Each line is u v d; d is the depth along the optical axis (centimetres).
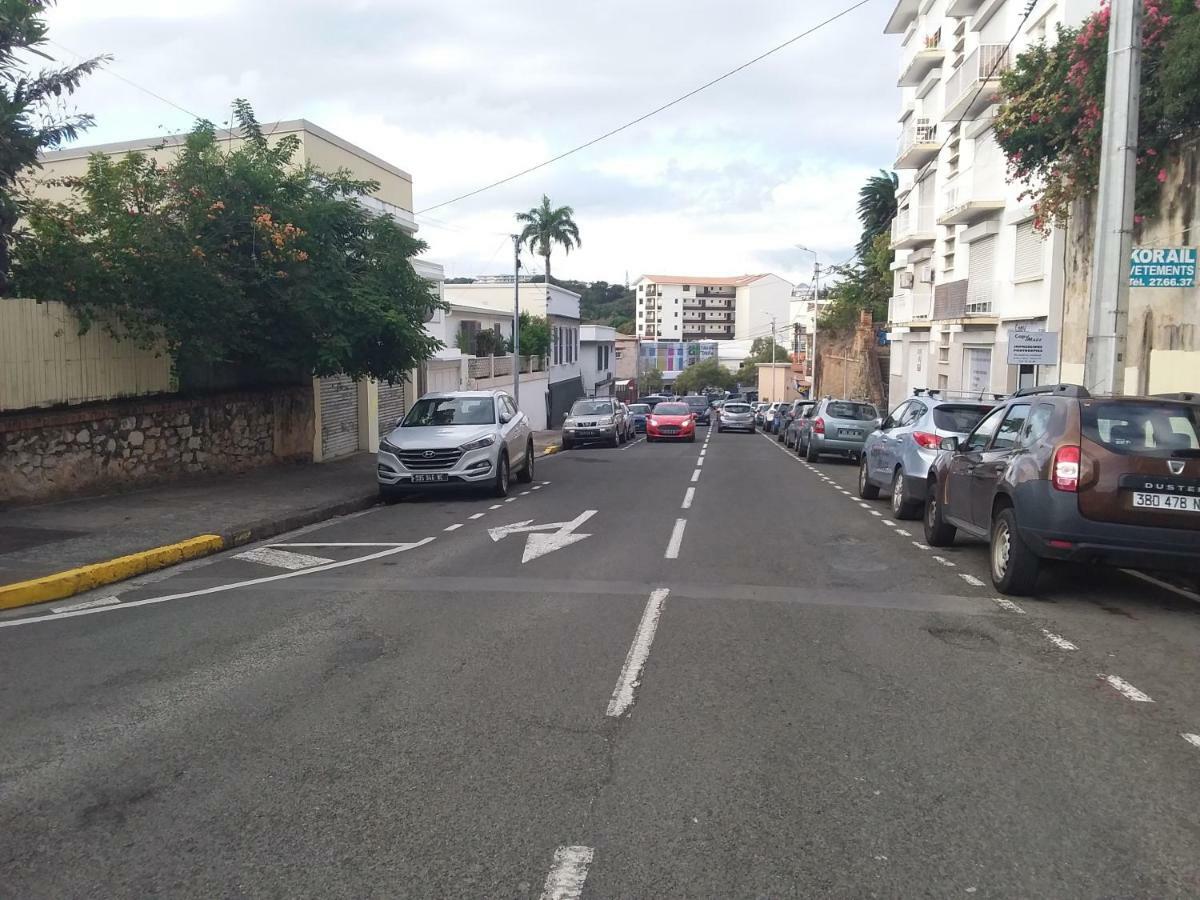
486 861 375
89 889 357
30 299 1245
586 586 870
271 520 1212
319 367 1611
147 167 1448
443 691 575
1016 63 1845
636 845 387
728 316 14075
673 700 557
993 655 654
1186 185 1396
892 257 5253
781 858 377
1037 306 2298
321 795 434
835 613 769
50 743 499
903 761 471
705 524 1269
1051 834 397
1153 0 1413
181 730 515
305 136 1973
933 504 1097
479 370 3412
